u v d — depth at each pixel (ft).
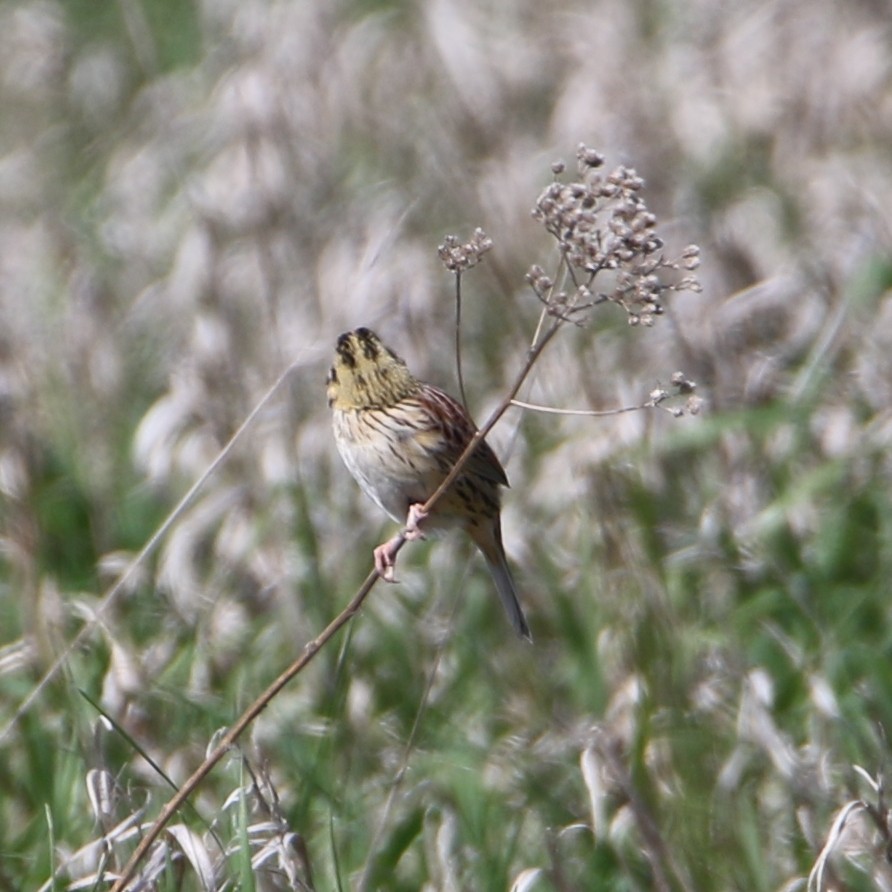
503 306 44.68
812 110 52.34
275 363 41.98
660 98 52.85
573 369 41.01
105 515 41.39
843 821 27.02
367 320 42.65
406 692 35.73
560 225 22.08
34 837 30.45
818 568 37.22
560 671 36.27
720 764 31.96
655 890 28.91
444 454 29.91
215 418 41.65
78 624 35.86
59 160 61.36
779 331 43.27
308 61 53.01
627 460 38.47
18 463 38.68
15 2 68.85
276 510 39.22
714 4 58.80
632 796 28.94
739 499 38.99
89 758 30.04
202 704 33.58
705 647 35.04
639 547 37.19
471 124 51.44
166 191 55.52
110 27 68.08
